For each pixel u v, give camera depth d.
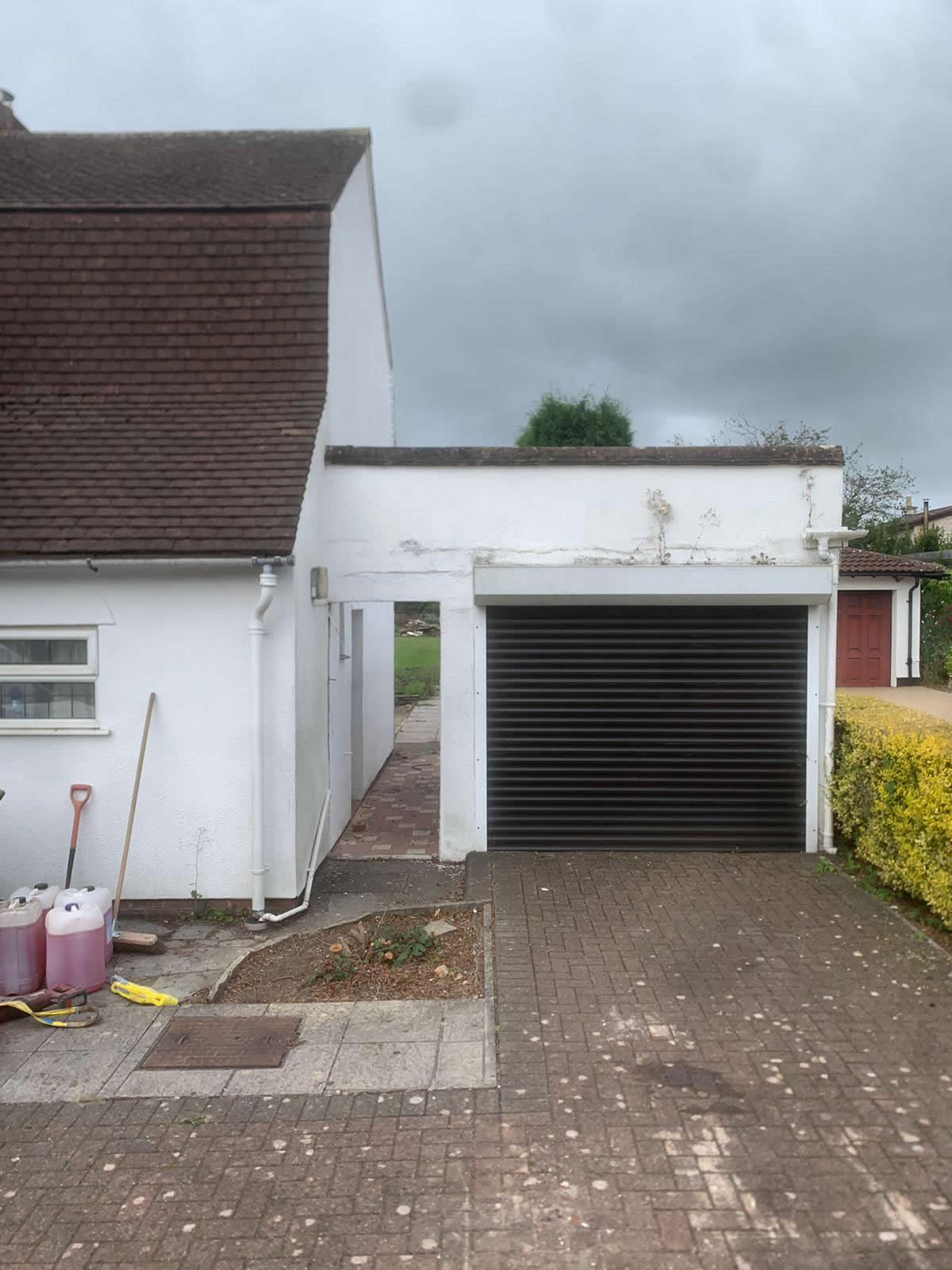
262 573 6.77
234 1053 4.87
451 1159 3.91
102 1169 3.90
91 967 5.69
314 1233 3.47
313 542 7.87
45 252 8.19
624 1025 5.09
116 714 7.07
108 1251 3.40
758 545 8.35
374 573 8.40
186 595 7.04
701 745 8.51
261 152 10.18
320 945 6.51
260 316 8.04
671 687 8.52
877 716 8.27
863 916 6.77
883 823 7.18
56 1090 4.55
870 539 32.12
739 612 8.48
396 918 7.00
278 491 6.99
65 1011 5.29
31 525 6.78
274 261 8.06
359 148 10.14
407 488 8.38
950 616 20.91
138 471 7.21
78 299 8.13
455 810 8.53
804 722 8.50
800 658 8.48
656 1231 3.43
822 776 8.45
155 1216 3.59
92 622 7.04
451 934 6.61
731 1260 3.28
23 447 7.43
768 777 8.51
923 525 34.78
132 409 7.79
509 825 8.56
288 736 7.09
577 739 8.52
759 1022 5.09
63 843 7.10
